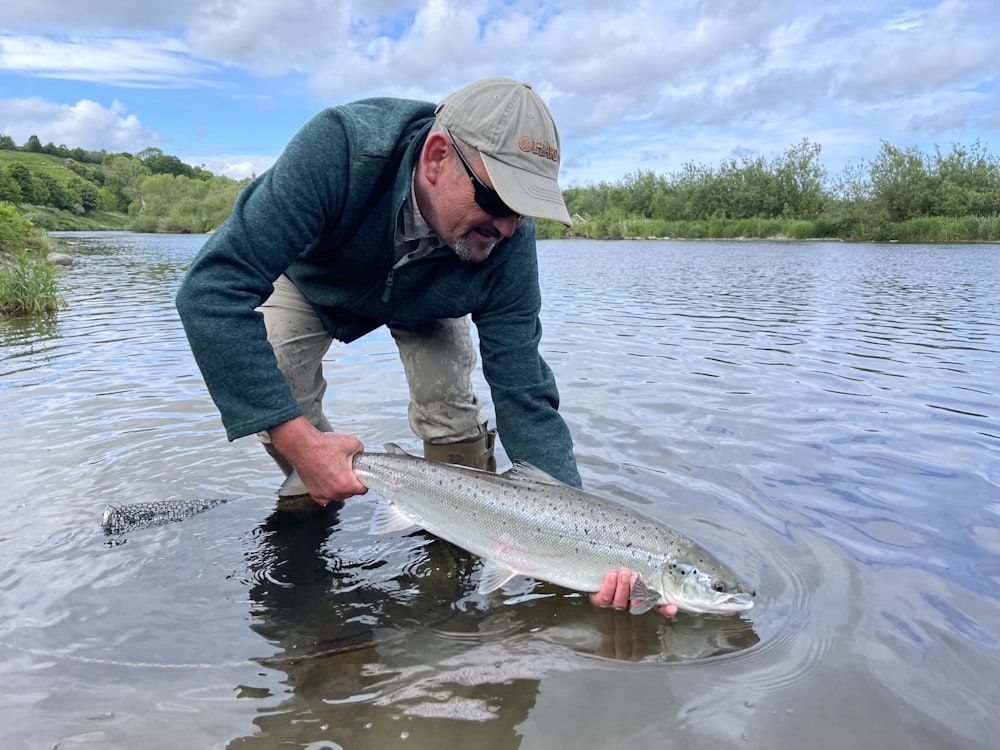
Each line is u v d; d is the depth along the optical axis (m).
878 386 2.87
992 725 1.03
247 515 1.78
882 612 1.31
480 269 1.60
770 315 4.98
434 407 2.01
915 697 1.09
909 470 1.96
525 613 1.39
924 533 1.60
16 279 5.35
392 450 1.59
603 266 10.55
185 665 1.21
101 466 2.04
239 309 1.38
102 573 1.50
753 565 1.48
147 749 1.00
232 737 1.03
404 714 1.08
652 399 2.68
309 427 1.47
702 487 1.85
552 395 1.71
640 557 1.36
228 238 1.38
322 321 1.81
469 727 1.05
